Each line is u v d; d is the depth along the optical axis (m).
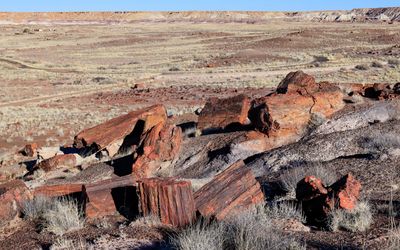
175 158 18.61
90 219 9.63
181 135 19.61
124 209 9.86
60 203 10.05
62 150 24.05
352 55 75.00
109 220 9.43
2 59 84.56
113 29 152.75
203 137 19.89
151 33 133.88
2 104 45.00
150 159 18.11
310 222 8.99
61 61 83.69
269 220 8.37
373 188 11.76
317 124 18.42
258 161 16.34
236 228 7.68
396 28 123.88
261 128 18.39
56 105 43.19
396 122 17.70
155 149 18.38
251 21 197.12
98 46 108.50
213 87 48.78
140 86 52.53
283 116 18.12
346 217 8.41
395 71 55.19
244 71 62.69
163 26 165.25
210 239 7.29
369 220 8.38
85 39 122.81
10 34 138.38
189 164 18.16
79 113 38.19
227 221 8.15
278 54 78.94
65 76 64.69
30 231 9.27
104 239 8.05
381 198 10.59
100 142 20.53
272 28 143.38
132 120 21.08
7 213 9.75
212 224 8.09
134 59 84.50
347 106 19.70
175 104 39.22
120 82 57.06
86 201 9.98
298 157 15.98
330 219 8.47
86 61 83.69
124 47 104.94
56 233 8.87
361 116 18.64
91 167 19.81
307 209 9.12
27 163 24.30
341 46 90.81
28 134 31.42
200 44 104.12
